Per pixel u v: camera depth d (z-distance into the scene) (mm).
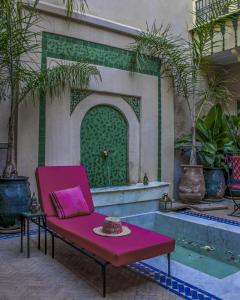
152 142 6039
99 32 5316
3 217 3977
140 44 5719
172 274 2887
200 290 2557
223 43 6242
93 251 2643
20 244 3637
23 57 4484
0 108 4371
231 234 4039
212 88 6887
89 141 5328
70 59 4961
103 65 5348
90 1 5223
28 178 4242
